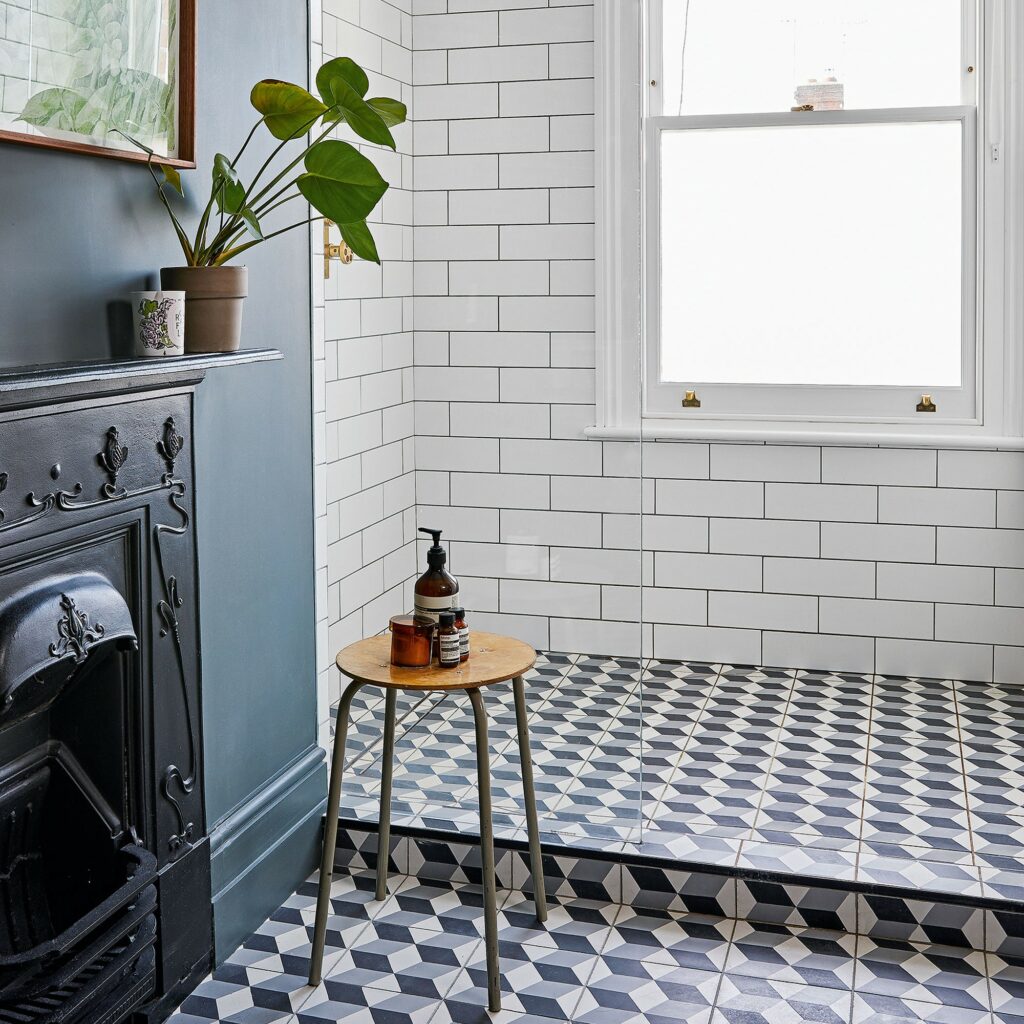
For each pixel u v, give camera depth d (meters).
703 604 4.82
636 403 3.08
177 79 2.43
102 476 2.15
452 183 3.13
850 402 4.60
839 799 3.43
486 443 3.19
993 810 3.35
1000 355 4.44
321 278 3.18
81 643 2.03
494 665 2.62
